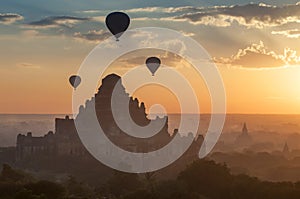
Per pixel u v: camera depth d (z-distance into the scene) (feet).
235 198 263.08
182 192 261.24
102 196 314.55
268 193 252.62
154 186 287.48
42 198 250.16
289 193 248.32
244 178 283.18
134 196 263.49
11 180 322.34
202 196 267.39
